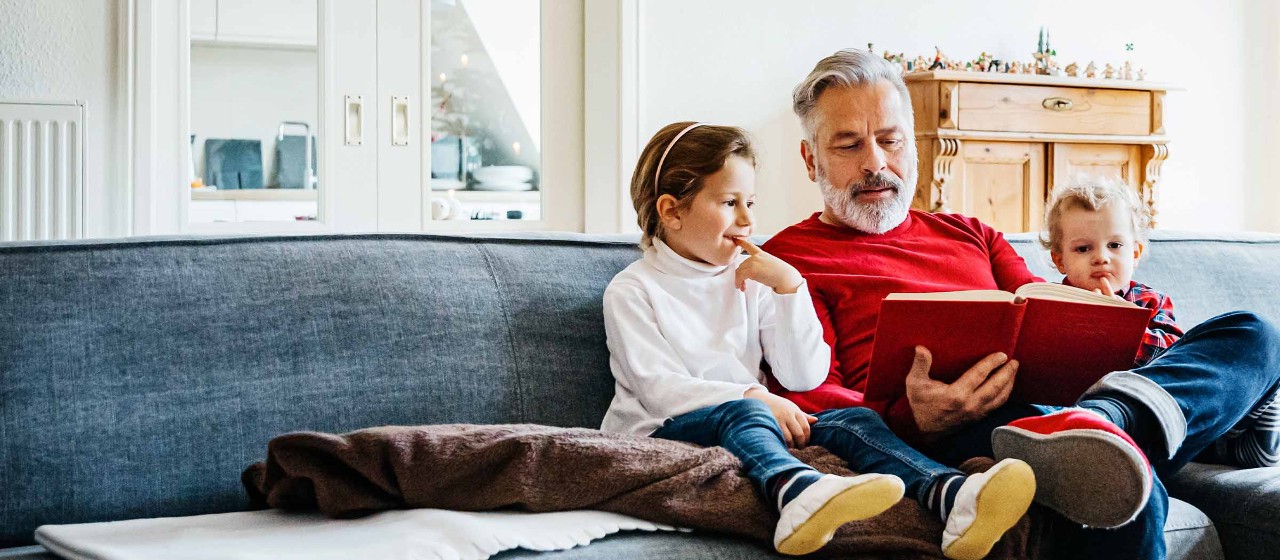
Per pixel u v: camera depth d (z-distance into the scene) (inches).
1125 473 38.4
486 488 42.1
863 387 60.0
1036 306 45.8
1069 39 169.9
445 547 37.0
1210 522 51.0
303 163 129.3
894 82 67.2
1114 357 46.9
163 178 120.9
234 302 50.7
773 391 59.3
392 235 57.4
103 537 41.1
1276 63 183.5
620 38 140.6
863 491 38.7
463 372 53.7
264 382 49.7
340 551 37.3
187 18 121.4
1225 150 182.1
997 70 152.6
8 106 110.3
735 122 148.9
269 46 126.6
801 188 153.6
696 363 56.0
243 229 125.9
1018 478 38.7
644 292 57.1
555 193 145.0
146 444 46.8
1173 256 74.9
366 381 51.6
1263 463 54.9
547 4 142.5
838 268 64.2
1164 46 177.2
